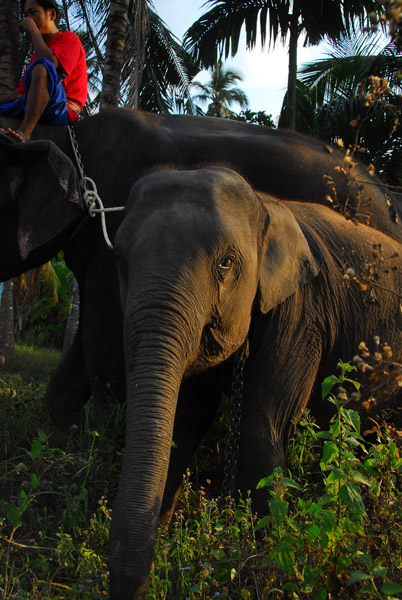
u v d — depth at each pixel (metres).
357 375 3.48
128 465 2.12
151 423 2.20
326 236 3.53
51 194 3.96
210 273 2.61
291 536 2.26
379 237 3.77
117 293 4.11
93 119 4.42
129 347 2.41
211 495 3.77
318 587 2.21
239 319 2.82
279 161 4.19
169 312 2.42
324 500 2.25
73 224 4.20
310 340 3.28
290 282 3.01
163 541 2.50
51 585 2.30
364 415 3.58
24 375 9.32
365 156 12.96
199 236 2.61
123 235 2.72
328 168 4.23
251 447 3.07
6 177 4.12
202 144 4.23
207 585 2.21
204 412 3.60
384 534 2.44
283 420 3.17
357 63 13.17
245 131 4.54
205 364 2.85
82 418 4.68
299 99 13.48
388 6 2.07
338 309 3.40
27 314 19.48
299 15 13.23
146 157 4.18
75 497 2.92
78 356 4.68
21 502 2.70
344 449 2.43
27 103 4.21
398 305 3.60
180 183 2.80
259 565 2.37
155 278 2.49
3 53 8.84
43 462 3.37
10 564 2.56
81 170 4.13
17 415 4.64
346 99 12.96
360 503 2.19
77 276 4.51
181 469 3.47
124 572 1.92
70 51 4.42
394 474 2.64
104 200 4.16
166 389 2.29
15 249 4.32
